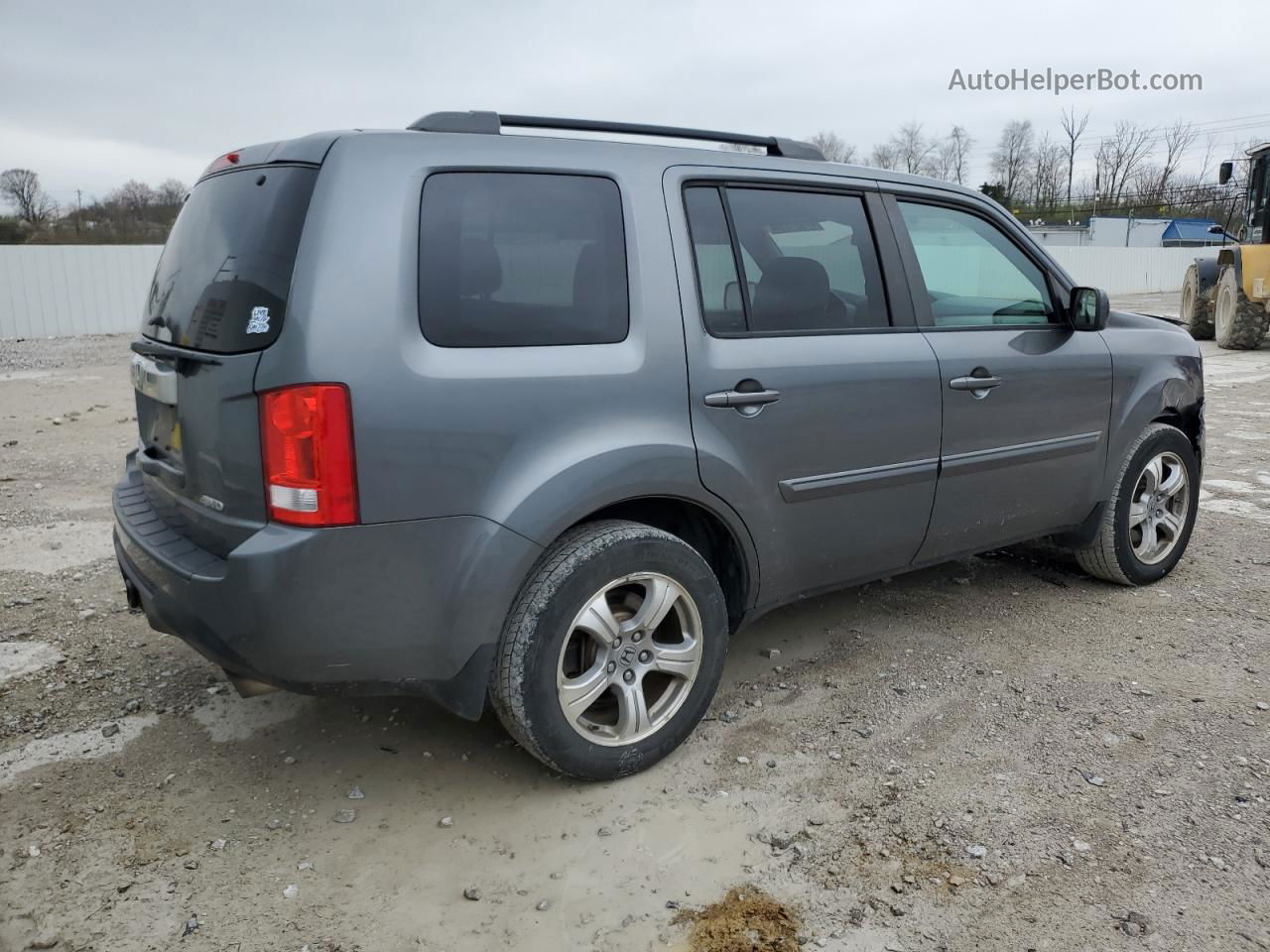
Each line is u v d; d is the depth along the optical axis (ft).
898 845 8.34
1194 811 8.74
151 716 10.76
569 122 9.57
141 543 9.00
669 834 8.55
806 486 10.22
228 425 7.87
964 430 11.59
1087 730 10.24
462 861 8.23
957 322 11.79
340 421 7.52
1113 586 14.60
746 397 9.54
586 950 7.18
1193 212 161.38
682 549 9.30
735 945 7.18
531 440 8.36
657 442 8.96
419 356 7.88
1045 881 7.84
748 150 12.23
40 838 8.54
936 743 10.03
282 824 8.76
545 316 8.60
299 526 7.59
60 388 37.50
